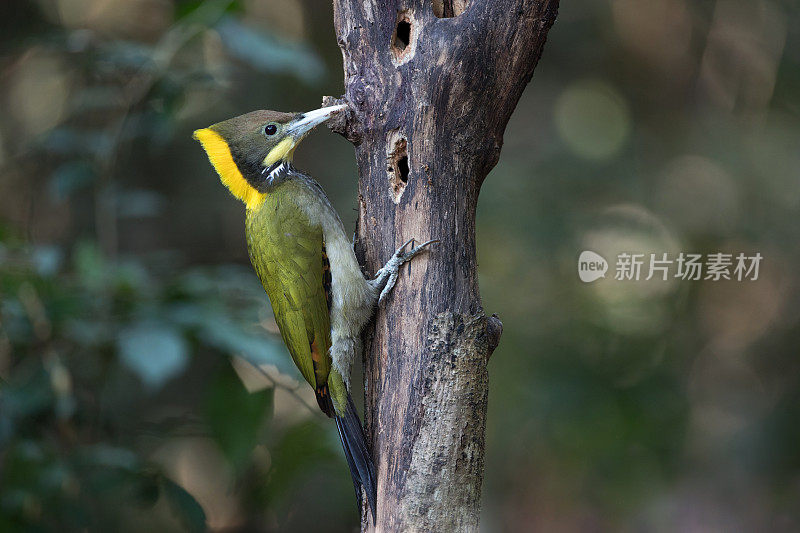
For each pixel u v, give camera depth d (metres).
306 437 8.02
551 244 13.37
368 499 6.05
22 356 7.94
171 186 13.57
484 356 5.89
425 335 5.87
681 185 15.07
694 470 14.21
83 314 7.53
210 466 13.19
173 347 6.81
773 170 14.84
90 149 8.49
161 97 8.44
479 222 13.40
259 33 8.23
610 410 13.22
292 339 6.70
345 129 6.10
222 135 7.29
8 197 12.93
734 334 14.31
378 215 6.14
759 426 14.51
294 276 6.69
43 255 7.57
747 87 16.53
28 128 13.06
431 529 5.70
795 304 14.21
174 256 8.91
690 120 16.38
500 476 13.68
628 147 15.48
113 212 8.39
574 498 13.64
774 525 13.61
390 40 5.99
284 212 6.81
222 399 7.53
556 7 5.82
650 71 16.81
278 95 13.83
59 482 7.45
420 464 5.76
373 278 6.09
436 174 5.88
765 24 16.55
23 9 13.14
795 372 14.71
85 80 10.28
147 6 14.17
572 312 13.34
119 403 11.29
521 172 14.21
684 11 17.05
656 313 13.66
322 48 14.76
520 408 13.10
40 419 8.00
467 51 5.76
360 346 6.62
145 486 7.77
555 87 16.45
